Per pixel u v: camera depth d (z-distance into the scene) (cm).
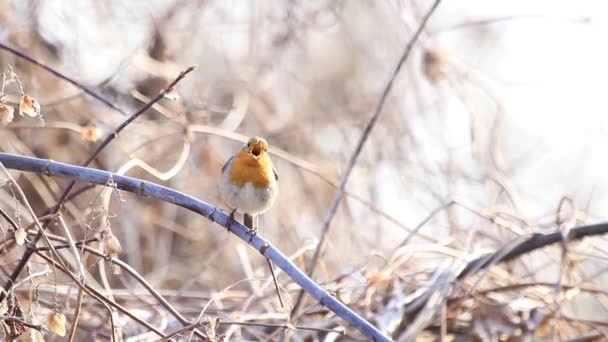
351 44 1530
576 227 995
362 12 1524
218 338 740
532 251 1015
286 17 1474
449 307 991
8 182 718
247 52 1470
